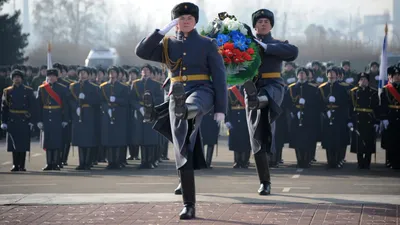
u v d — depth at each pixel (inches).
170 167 756.6
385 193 527.2
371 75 1034.1
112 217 411.2
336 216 405.4
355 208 428.5
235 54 464.4
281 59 492.1
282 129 746.2
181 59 418.3
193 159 416.2
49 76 739.4
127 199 466.6
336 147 728.3
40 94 732.0
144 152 743.1
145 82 746.2
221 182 603.2
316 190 544.7
